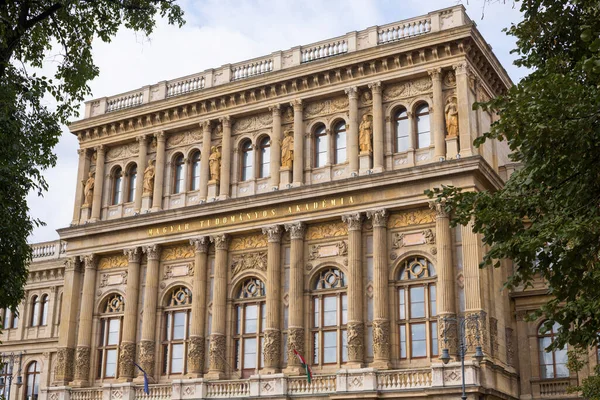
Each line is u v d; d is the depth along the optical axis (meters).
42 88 26.47
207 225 51.03
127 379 51.12
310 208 47.69
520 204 22.23
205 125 53.59
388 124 47.75
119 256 54.97
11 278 25.14
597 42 17.83
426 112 47.31
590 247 19.94
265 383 44.66
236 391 45.84
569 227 19.33
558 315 20.92
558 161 20.17
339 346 45.69
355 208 46.31
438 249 43.59
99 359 53.78
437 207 43.94
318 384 43.84
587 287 20.53
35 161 26.06
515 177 22.73
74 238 56.19
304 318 46.81
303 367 45.75
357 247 45.81
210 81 54.34
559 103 19.09
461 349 36.38
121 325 53.66
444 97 46.56
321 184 47.19
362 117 48.44
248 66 53.56
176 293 52.34
